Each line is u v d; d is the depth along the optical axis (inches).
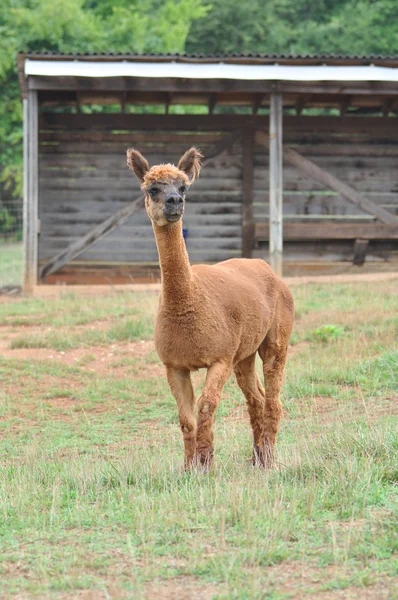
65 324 713.0
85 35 1459.2
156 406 510.0
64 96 987.3
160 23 1627.7
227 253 1030.4
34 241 903.7
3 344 658.2
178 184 343.6
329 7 2068.2
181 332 341.1
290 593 222.7
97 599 223.9
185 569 237.9
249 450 394.9
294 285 869.2
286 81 895.7
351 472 313.1
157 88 885.8
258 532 260.8
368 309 678.5
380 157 1058.1
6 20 1451.8
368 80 890.1
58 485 338.3
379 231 1002.7
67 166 1007.0
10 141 1489.9
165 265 337.4
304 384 513.3
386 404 465.4
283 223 1015.6
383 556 242.5
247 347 370.0
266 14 1947.6
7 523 291.4
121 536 270.5
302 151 1048.2
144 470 347.6
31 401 522.3
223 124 1023.6
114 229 981.8
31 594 229.0
